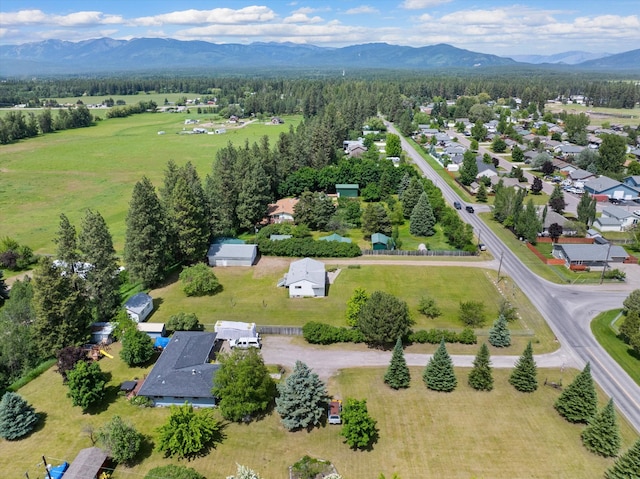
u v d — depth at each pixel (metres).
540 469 42.91
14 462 43.50
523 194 107.56
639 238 93.31
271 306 73.50
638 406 51.84
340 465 43.34
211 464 43.59
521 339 64.44
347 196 128.62
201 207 89.69
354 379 55.81
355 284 80.56
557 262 87.75
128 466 43.31
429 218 102.81
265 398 49.88
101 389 50.97
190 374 52.91
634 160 162.00
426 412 50.19
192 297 76.62
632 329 61.31
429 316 70.06
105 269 67.31
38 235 103.44
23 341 58.25
